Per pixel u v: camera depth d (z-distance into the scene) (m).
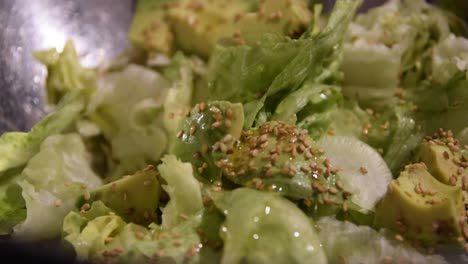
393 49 0.19
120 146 0.19
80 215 0.15
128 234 0.14
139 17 0.21
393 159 0.17
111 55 0.22
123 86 0.20
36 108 0.20
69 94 0.19
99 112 0.20
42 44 0.21
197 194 0.14
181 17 0.21
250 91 0.17
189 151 0.16
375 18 0.20
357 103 0.19
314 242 0.13
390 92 0.19
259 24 0.19
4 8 0.21
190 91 0.19
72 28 0.22
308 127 0.17
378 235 0.14
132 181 0.15
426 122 0.18
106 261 0.13
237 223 0.13
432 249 0.14
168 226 0.14
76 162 0.18
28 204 0.16
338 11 0.18
